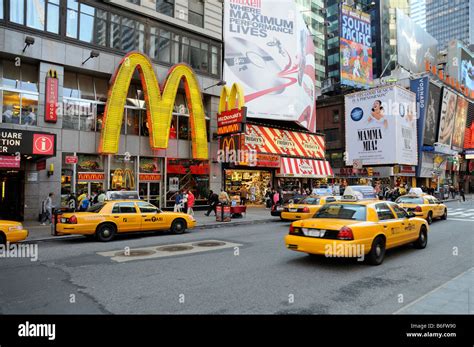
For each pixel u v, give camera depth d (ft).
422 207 55.36
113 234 39.83
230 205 62.39
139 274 24.31
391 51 277.85
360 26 196.65
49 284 21.93
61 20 60.85
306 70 111.65
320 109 164.35
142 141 70.59
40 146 47.26
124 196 54.34
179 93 79.92
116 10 68.03
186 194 69.46
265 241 38.86
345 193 70.18
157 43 74.38
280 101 96.07
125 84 64.85
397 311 16.96
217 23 86.43
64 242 39.04
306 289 20.92
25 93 57.77
